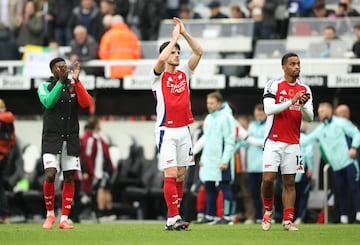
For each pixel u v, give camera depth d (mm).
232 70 66750
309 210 64688
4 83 67562
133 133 68938
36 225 53031
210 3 81750
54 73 43219
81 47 69188
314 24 71500
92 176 63906
